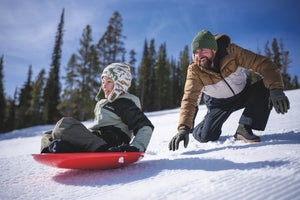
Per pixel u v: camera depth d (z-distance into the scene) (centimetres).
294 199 64
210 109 224
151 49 4091
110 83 161
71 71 2461
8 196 94
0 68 3403
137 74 3803
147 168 122
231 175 91
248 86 213
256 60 175
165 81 3994
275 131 237
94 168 127
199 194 74
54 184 110
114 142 148
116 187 94
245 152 135
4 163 179
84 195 89
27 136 1009
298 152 120
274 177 83
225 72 191
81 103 2377
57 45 3328
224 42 192
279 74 163
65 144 124
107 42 2542
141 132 144
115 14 2589
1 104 3328
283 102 153
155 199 74
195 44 186
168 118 866
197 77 194
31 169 153
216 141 214
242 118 192
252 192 72
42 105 3491
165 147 229
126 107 150
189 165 116
